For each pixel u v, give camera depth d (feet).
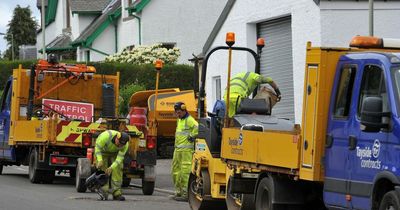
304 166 44.55
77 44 178.60
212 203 62.49
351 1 80.18
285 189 47.83
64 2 206.28
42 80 89.51
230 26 101.50
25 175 97.91
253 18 95.25
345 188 42.04
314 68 44.52
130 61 151.02
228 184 56.85
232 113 59.21
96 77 93.91
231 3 100.58
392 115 38.78
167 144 109.91
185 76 146.41
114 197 68.59
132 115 83.05
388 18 80.18
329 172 43.62
